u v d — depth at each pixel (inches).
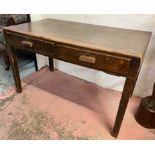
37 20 69.7
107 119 55.3
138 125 53.2
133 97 66.6
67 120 54.4
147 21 53.6
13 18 71.7
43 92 67.8
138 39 45.1
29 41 47.9
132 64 35.0
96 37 45.3
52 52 44.9
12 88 69.7
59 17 69.7
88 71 73.5
